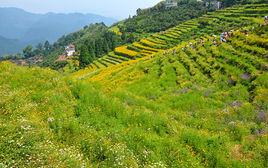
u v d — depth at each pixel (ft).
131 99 83.51
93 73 281.33
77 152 46.83
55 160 41.34
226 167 56.34
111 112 65.82
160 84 144.05
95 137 52.49
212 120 85.15
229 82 127.85
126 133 57.41
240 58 147.84
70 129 53.26
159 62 193.26
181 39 529.86
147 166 48.65
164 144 56.65
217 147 61.26
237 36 190.80
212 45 192.75
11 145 42.34
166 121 67.77
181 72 156.15
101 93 74.33
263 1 594.65
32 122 50.90
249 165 58.03
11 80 71.87
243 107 98.07
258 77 119.75
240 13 553.23
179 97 117.70
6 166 37.81
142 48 537.24
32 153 41.83
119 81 168.04
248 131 75.15
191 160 54.44
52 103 61.98
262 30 183.93
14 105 57.93
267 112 92.22
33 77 74.59
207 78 142.20
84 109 63.41
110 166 46.06
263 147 64.03
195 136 61.87
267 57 139.03
